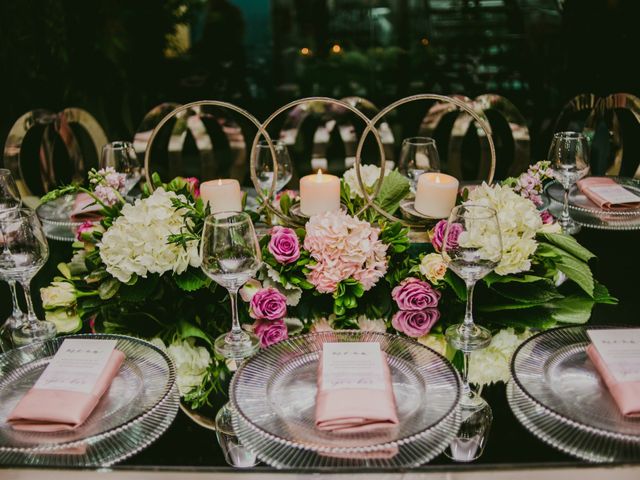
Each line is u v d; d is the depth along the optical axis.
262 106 3.58
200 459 0.84
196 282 1.27
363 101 2.34
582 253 1.30
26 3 2.71
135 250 1.24
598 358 0.97
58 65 2.93
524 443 0.85
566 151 1.59
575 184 1.86
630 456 0.83
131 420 0.88
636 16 2.88
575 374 0.98
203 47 3.45
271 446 0.86
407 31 3.39
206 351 1.12
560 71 3.22
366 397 0.88
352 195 1.48
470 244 1.05
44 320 1.24
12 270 1.15
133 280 1.26
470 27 3.31
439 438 0.86
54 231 1.66
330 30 3.45
